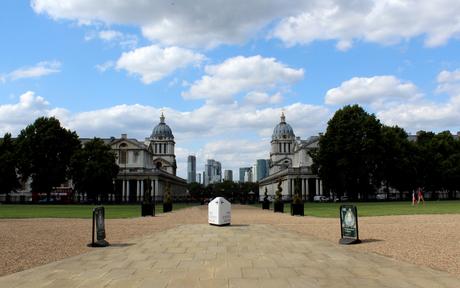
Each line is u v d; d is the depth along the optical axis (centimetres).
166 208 5897
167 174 17050
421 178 10344
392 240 2044
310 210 5553
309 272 1298
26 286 1148
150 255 1652
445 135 11356
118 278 1230
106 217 4234
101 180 10306
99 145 10731
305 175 14638
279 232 2522
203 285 1133
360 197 11506
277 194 5588
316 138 16425
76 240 2150
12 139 11250
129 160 15712
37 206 8088
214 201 3106
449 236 2161
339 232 2488
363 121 9194
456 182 10550
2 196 13275
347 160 8994
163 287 1113
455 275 1248
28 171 10194
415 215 3828
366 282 1161
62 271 1344
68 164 10531
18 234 2422
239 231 2609
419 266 1391
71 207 7444
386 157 9369
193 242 2055
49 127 10350
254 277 1230
